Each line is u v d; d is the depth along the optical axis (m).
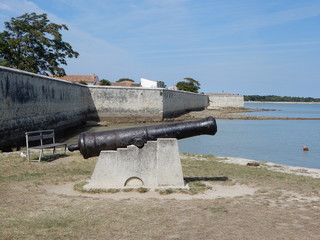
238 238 4.04
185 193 6.56
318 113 79.69
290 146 23.11
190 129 7.04
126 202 5.75
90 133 6.92
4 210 4.99
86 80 65.00
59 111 26.95
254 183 7.81
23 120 18.30
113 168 6.80
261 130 34.75
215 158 12.93
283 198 6.28
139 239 3.96
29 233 4.05
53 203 5.57
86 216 4.82
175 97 49.94
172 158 6.83
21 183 7.04
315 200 6.18
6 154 11.37
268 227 4.47
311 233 4.27
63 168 9.01
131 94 40.34
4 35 35.56
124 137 6.84
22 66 35.16
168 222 4.61
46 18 38.28
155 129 6.95
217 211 5.19
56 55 38.72
